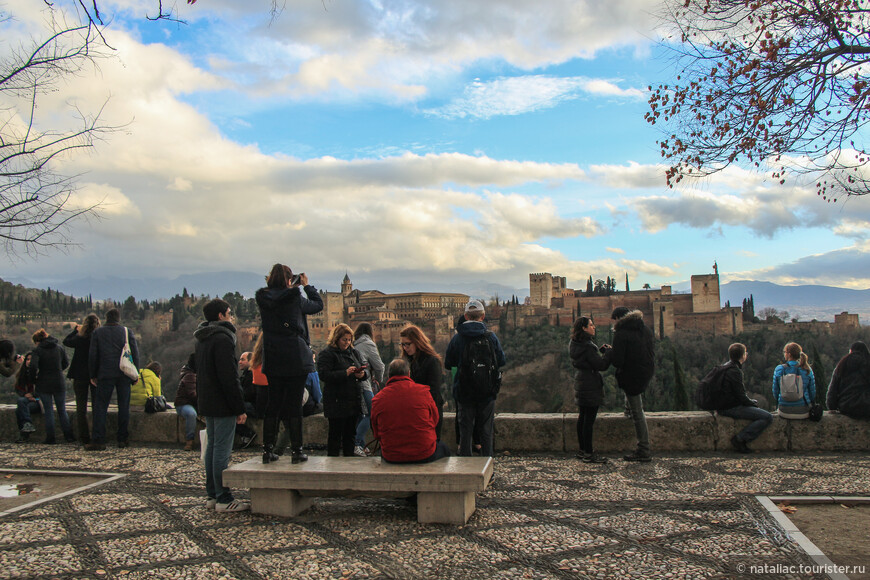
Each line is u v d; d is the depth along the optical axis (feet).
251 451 34.91
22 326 319.47
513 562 16.67
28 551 17.87
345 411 26.48
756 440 32.32
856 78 24.99
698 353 336.49
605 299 464.24
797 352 32.42
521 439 33.71
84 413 36.52
